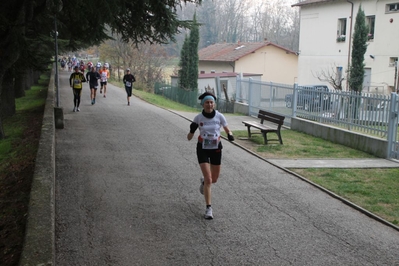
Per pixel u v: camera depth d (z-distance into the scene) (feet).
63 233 19.01
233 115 66.03
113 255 17.11
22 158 34.83
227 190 26.17
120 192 25.05
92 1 36.27
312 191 26.43
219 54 162.20
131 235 19.07
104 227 19.84
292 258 17.30
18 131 46.70
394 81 99.50
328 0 114.01
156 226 20.20
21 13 41.29
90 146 37.55
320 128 45.52
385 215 22.30
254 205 23.57
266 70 155.84
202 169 21.59
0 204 24.47
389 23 100.53
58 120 45.70
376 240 19.29
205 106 21.83
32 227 16.20
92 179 27.45
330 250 18.13
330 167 32.40
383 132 37.35
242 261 16.94
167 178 28.27
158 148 37.58
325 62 118.32
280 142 41.29
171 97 108.68
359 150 39.27
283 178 29.22
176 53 216.74
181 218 21.33
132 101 79.41
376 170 31.83
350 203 23.95
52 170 23.84
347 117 42.55
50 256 14.08
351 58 100.94
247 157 35.32
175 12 49.47
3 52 41.22
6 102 57.57
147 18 48.67
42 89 104.27
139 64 140.26
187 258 17.06
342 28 113.70
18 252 17.90
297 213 22.49
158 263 16.58
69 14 39.58
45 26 53.88
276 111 57.06
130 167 30.78
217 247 18.13
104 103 73.56
